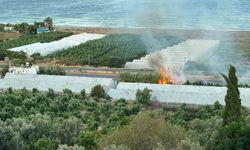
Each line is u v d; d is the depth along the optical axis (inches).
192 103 6220.5
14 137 3526.1
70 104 5905.5
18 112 5482.3
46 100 6200.8
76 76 7755.9
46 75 7431.1
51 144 3651.6
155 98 6363.2
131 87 6825.8
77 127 4224.9
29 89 6939.0
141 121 3440.0
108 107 5959.6
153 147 3179.1
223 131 3302.2
